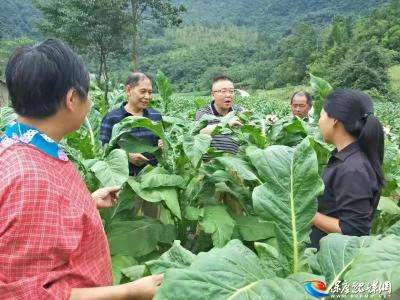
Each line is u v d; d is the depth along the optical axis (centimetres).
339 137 232
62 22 2867
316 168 153
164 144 274
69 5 2808
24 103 137
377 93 4734
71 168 146
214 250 125
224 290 112
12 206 124
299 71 6812
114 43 2939
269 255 149
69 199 136
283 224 150
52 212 128
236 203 299
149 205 309
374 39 6116
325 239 148
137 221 256
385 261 112
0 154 134
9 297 123
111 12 2797
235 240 134
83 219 139
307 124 368
